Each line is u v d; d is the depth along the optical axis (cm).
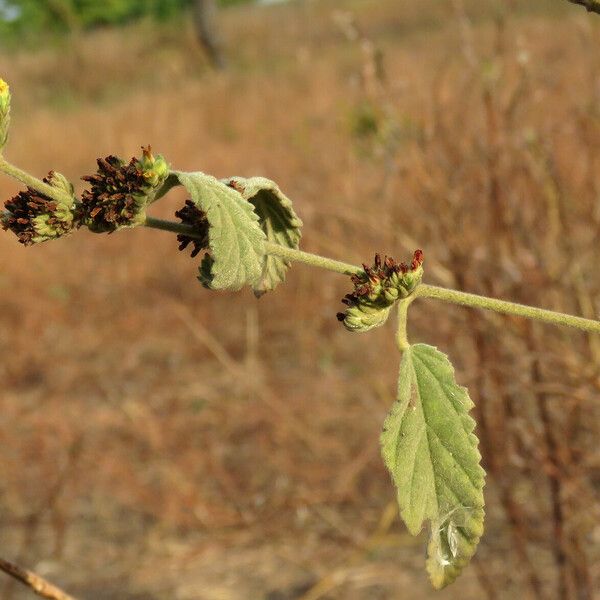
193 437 452
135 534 414
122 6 2345
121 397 506
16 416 481
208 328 568
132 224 101
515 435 315
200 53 2031
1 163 99
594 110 354
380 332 389
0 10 2223
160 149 984
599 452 317
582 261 320
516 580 343
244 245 97
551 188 321
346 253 398
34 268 646
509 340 316
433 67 768
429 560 90
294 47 2005
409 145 361
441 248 332
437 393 93
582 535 309
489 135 336
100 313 604
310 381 465
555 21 998
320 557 384
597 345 301
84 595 377
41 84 1919
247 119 1066
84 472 429
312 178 624
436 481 91
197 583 378
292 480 418
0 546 415
